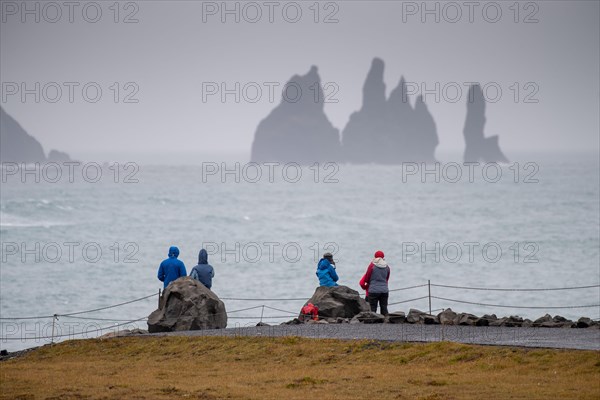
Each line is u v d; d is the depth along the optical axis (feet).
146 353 282.77
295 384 222.89
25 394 221.87
